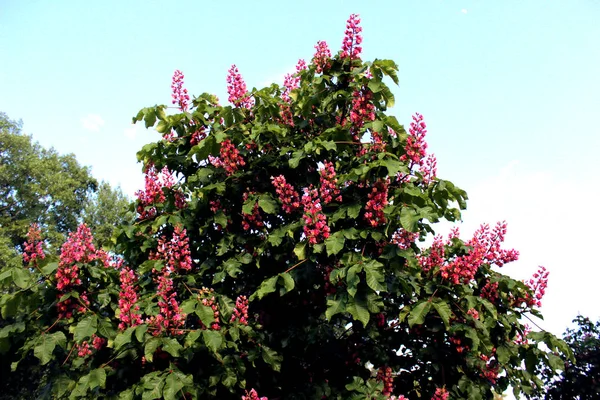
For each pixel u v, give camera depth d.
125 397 4.74
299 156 5.70
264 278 5.72
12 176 26.14
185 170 6.82
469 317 5.75
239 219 6.53
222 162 6.56
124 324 5.04
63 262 5.43
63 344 5.20
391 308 6.58
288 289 5.03
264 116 6.83
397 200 5.29
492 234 6.73
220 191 5.96
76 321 5.64
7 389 11.94
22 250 26.02
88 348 5.80
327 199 5.54
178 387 4.49
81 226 5.84
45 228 25.59
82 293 5.64
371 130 5.82
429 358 6.19
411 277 5.89
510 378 6.60
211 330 4.86
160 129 6.34
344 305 4.84
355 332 6.34
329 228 5.36
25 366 10.98
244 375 5.85
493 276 6.62
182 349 4.81
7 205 25.98
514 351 6.14
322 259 5.81
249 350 5.62
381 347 6.14
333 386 5.73
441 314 5.20
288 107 6.90
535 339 6.09
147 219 6.70
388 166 4.86
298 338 5.79
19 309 5.70
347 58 6.12
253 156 6.73
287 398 5.55
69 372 5.88
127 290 5.19
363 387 5.43
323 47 6.32
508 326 6.01
